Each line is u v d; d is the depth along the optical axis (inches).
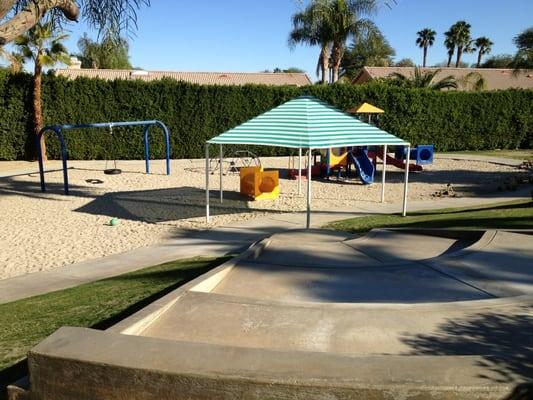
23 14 374.0
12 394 133.2
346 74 2461.9
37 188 677.9
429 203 570.6
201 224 464.1
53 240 410.9
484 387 108.0
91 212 525.0
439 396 107.7
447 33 3011.8
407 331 165.5
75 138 1016.2
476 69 2102.6
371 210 528.7
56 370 124.5
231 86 1087.6
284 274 247.9
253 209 538.0
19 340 195.6
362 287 228.2
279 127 451.8
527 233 316.8
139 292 253.0
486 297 211.8
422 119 1193.4
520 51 1465.3
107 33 411.2
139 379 117.7
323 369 115.3
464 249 284.8
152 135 1051.9
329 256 283.9
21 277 314.8
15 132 986.7
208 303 188.5
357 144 436.5
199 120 1078.4
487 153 1189.7
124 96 1029.2
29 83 972.6
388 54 2566.4
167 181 747.4
